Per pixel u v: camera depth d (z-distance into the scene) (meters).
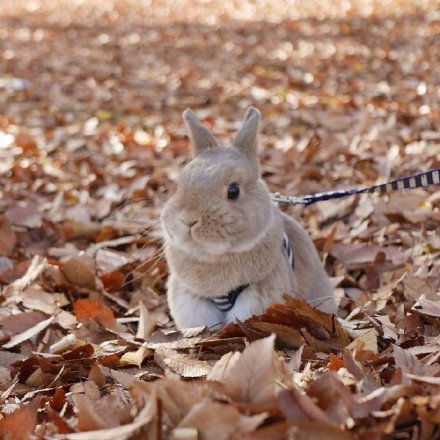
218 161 1.21
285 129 2.55
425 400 0.97
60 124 2.84
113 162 2.30
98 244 1.68
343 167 2.02
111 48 4.79
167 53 4.50
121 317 1.45
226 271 1.22
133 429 0.94
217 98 3.16
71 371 1.24
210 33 5.18
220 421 0.94
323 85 3.27
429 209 1.67
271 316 1.22
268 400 0.96
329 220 1.73
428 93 2.83
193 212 1.17
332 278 1.49
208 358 1.22
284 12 5.98
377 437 0.94
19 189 2.05
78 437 0.96
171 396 0.98
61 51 4.74
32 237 1.76
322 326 1.22
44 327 1.36
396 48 4.04
